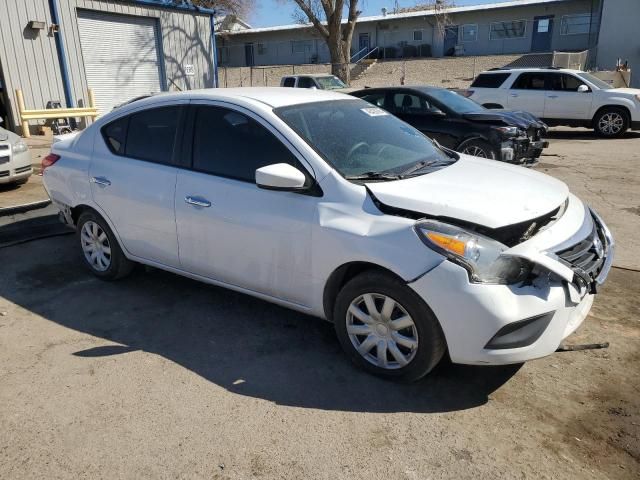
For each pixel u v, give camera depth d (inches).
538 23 1378.0
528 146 353.4
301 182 128.0
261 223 138.5
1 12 542.9
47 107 591.5
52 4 581.6
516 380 127.6
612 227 244.7
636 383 125.4
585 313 127.5
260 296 148.3
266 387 126.9
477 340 111.9
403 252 116.5
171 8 713.6
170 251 163.3
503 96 601.9
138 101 174.9
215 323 158.9
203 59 778.2
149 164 165.3
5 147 307.1
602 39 1117.7
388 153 149.1
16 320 161.6
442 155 164.7
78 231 192.5
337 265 126.8
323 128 146.3
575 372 130.2
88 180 179.8
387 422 113.8
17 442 109.2
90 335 152.3
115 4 644.7
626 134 606.9
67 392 125.4
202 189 150.8
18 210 261.9
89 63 634.8
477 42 1464.1
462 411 117.0
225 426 113.2
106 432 111.7
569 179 352.5
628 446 105.5
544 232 120.7
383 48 1571.1
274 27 1644.9
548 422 112.8
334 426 112.8
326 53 1609.3
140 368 135.4
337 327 133.2
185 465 102.4
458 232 113.7
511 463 101.6
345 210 126.9
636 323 153.3
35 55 575.5
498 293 110.2
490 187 132.0
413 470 100.3
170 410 118.6
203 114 156.1
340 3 943.0
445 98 367.9
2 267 203.3
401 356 123.6
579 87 571.8
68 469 101.8
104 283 188.4
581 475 98.3
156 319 161.6
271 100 151.6
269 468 101.3
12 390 126.3
